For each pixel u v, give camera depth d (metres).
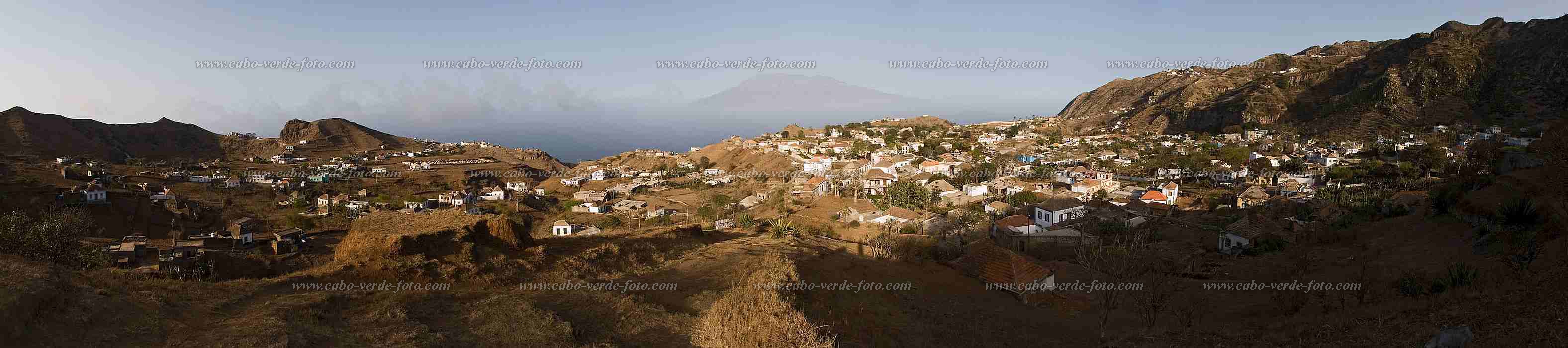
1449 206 42.25
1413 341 15.30
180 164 176.25
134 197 91.06
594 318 18.36
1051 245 50.41
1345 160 117.06
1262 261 40.41
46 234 23.98
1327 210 55.72
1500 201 37.00
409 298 18.20
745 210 86.62
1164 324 23.77
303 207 109.62
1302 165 103.81
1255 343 18.42
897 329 20.39
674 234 34.47
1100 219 62.88
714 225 60.94
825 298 22.00
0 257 15.01
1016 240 51.75
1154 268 26.44
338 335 14.74
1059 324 23.92
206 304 15.66
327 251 51.09
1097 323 24.56
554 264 24.66
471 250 23.45
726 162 166.75
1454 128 149.00
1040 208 65.69
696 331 18.02
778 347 16.67
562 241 28.80
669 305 20.84
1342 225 49.41
